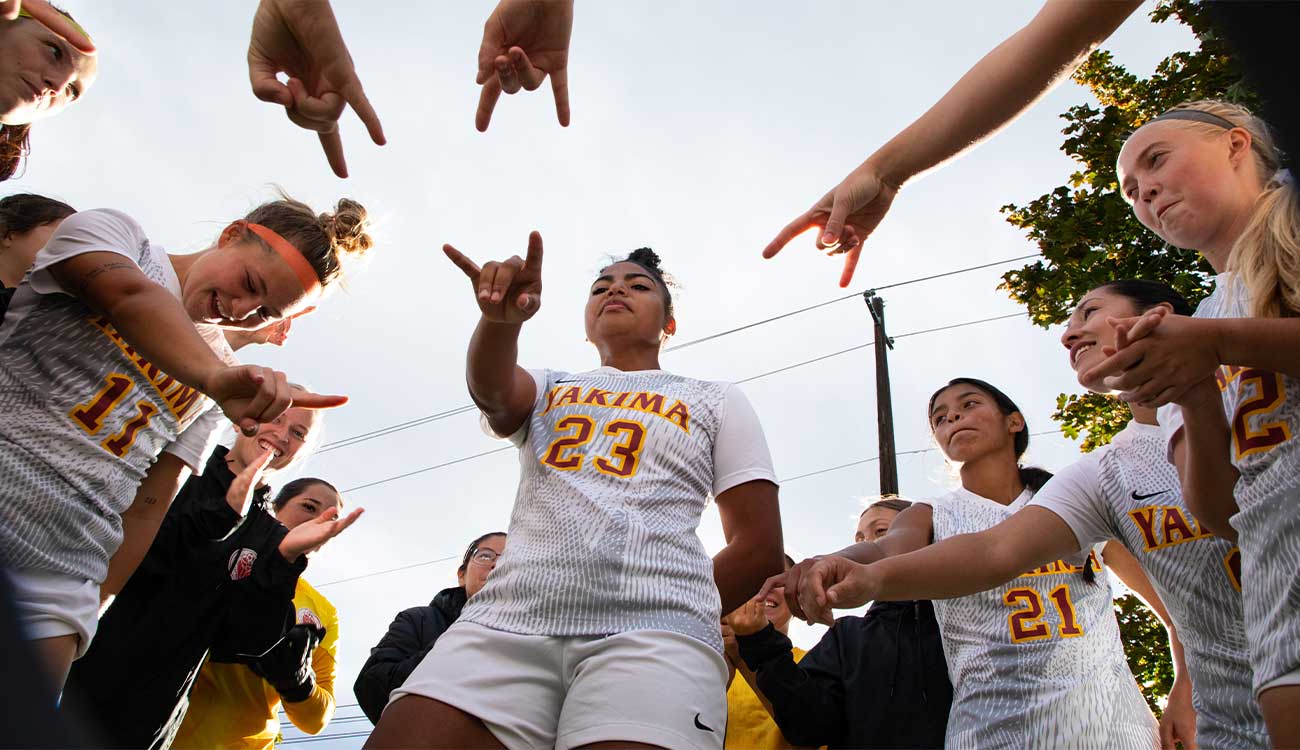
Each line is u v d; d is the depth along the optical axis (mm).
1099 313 2826
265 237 2463
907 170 2213
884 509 4000
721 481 2447
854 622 3521
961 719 2926
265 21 1931
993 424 3492
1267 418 1800
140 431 2301
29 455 2102
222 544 3135
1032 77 2051
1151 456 2629
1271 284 1822
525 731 1961
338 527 3332
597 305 2816
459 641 2068
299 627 3465
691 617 2059
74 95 2332
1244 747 2211
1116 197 6684
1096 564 3168
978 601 3027
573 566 2080
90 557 2229
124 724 2922
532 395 2533
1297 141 791
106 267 2082
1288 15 734
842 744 3238
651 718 1862
